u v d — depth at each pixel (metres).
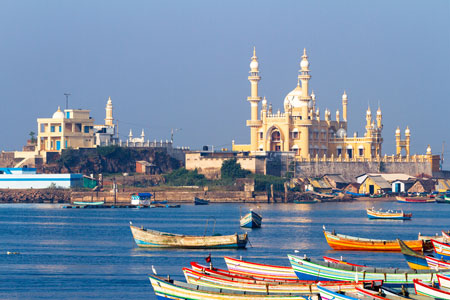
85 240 152.88
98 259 126.38
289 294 84.44
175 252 133.25
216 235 139.25
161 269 116.69
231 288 89.62
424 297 81.50
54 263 123.00
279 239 153.75
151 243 139.00
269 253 131.75
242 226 178.25
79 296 99.75
